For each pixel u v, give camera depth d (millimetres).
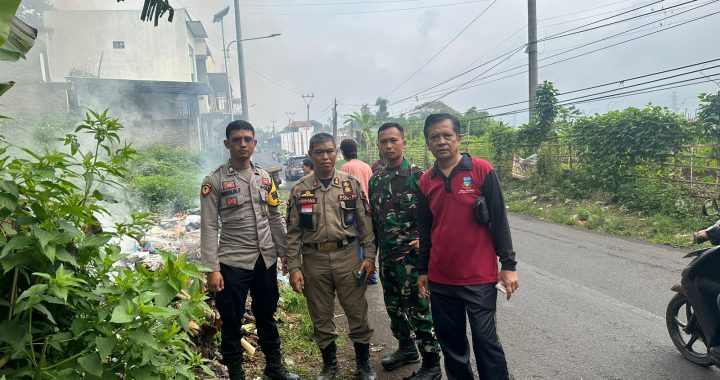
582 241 8414
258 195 3197
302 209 3273
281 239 3389
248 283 3166
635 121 10844
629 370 3527
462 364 2783
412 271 3262
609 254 7309
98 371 1611
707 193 9406
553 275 6215
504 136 16828
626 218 9812
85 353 1692
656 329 4281
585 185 12297
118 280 1730
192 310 1887
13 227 1753
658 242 8016
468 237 2639
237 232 3119
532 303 5133
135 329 1695
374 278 6355
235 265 3076
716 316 3201
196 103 24203
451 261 2680
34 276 1789
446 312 2762
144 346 1690
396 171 3338
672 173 10469
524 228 10023
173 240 7426
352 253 3322
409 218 3271
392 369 3648
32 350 1585
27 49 1957
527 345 4066
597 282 5812
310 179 3361
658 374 3445
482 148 18750
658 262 6695
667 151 10258
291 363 3719
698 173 10406
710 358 3258
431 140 2695
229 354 3113
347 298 3320
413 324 3283
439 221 2730
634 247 7746
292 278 3297
